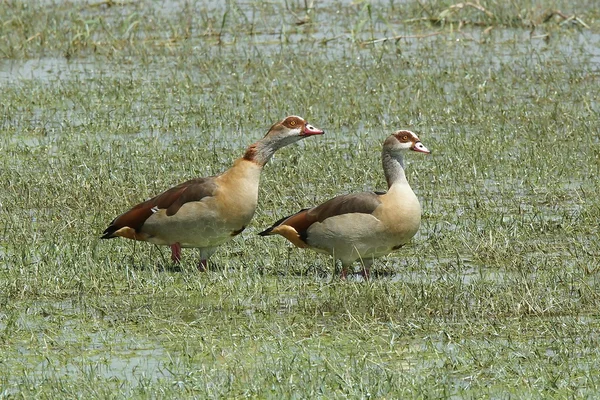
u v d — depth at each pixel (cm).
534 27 2822
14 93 2261
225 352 1060
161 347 1080
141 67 2500
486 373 998
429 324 1121
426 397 936
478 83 2264
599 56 2508
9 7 2948
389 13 2994
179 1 3209
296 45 2689
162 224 1325
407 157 1830
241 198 1318
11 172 1717
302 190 1638
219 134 1980
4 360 1048
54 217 1532
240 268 1316
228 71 2427
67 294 1238
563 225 1452
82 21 2770
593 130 1920
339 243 1279
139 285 1256
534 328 1109
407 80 2306
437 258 1355
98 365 1033
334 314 1166
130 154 1814
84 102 2181
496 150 1833
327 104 2141
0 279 1285
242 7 3147
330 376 985
